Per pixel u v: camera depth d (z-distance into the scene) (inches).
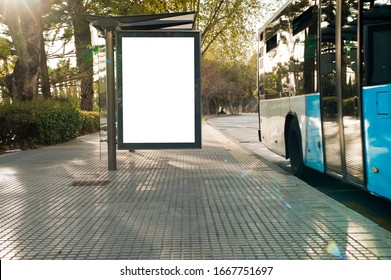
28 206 288.0
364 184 242.2
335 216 252.2
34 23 778.2
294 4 373.1
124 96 453.4
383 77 217.6
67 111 804.0
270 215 256.2
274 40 440.8
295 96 373.4
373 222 239.8
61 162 505.4
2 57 1059.3
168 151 621.9
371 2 228.4
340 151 278.1
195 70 454.9
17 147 665.6
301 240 209.3
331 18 289.6
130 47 451.8
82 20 1068.5
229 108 3309.5
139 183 365.7
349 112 261.3
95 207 283.1
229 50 1058.7
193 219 250.2
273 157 577.6
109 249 201.0
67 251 199.3
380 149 221.1
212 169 440.5
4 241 215.2
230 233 222.4
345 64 265.9
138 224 241.4
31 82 779.4
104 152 610.9
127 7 852.6
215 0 992.9
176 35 452.8
